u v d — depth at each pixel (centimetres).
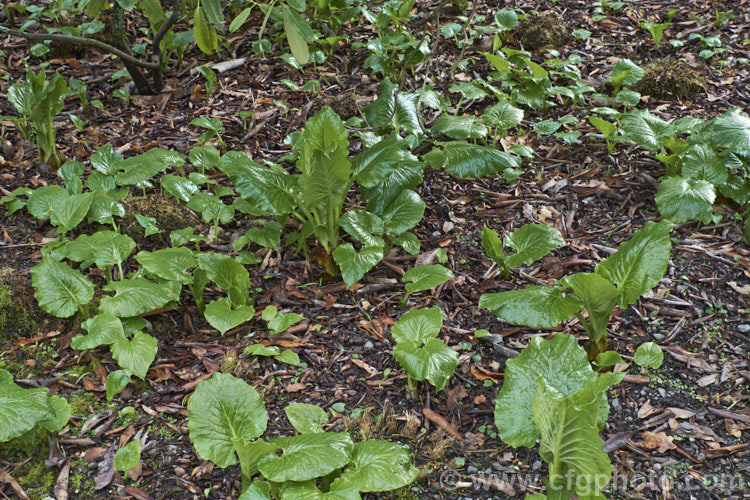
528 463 298
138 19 661
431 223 448
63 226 401
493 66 600
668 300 379
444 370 313
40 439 304
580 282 317
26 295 367
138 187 466
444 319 374
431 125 532
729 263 402
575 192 470
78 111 553
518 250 385
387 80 503
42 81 477
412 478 274
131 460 287
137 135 529
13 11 662
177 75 606
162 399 330
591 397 268
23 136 516
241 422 289
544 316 328
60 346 356
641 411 318
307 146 370
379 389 335
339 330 369
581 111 552
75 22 643
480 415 321
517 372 296
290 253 423
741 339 354
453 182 485
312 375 343
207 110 561
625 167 490
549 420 256
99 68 610
